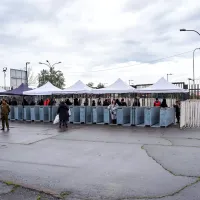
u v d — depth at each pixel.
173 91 15.41
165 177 6.02
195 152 8.52
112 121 16.44
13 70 31.78
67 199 4.91
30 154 8.59
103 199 4.87
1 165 7.28
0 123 18.11
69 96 25.62
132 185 5.54
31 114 19.19
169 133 12.52
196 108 14.30
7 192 5.30
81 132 13.30
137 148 9.23
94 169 6.74
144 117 15.31
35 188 5.47
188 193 5.05
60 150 9.12
